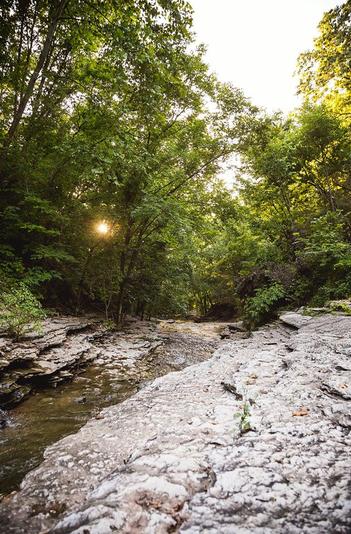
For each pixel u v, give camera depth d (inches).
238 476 81.9
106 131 425.7
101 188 531.5
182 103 537.6
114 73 417.1
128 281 609.0
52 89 471.5
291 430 106.0
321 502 69.9
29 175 436.1
